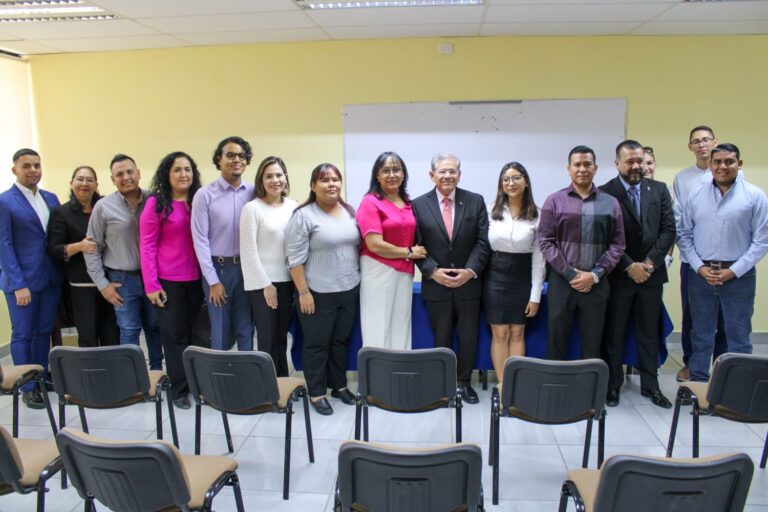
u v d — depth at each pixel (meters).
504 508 2.27
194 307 3.32
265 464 2.65
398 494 1.51
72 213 3.45
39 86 4.84
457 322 3.31
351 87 4.67
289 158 4.78
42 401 3.40
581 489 1.74
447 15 3.90
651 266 3.07
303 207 3.07
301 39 4.55
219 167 3.20
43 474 1.83
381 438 2.91
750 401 2.20
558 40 4.51
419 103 4.64
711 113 4.53
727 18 3.98
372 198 3.14
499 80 4.57
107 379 2.36
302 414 3.21
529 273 3.25
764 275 4.62
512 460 2.66
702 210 3.26
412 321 3.50
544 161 4.64
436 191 3.24
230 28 4.14
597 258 3.01
